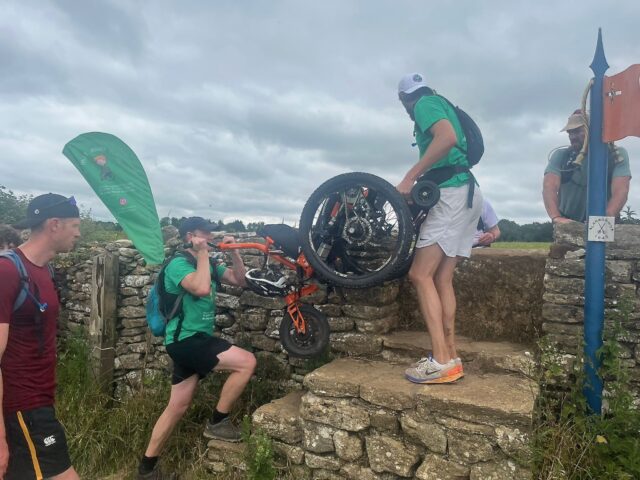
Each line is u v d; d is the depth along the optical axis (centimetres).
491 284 431
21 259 290
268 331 487
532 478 300
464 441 308
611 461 312
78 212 314
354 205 377
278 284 411
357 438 349
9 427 281
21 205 845
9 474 283
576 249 374
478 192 367
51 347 299
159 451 412
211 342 411
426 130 346
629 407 340
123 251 573
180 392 410
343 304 441
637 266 357
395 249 354
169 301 411
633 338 354
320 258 382
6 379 280
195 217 421
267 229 417
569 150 445
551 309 376
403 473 328
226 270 454
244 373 404
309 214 379
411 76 372
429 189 342
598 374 345
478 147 361
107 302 556
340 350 439
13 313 280
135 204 433
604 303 361
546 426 333
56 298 306
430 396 320
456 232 352
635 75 340
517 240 1134
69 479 302
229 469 396
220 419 415
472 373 370
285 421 379
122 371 564
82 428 475
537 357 386
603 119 351
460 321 441
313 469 364
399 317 466
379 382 350
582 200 432
